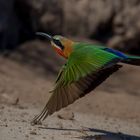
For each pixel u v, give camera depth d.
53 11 21.73
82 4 22.17
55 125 9.75
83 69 6.90
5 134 8.52
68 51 7.42
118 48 22.36
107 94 15.86
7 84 15.23
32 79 17.17
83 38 22.08
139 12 22.34
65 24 21.95
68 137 8.76
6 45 20.50
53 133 8.96
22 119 10.11
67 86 7.08
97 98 15.12
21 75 17.50
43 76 18.44
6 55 19.72
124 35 22.30
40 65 19.44
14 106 12.30
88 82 7.18
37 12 21.42
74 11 22.08
